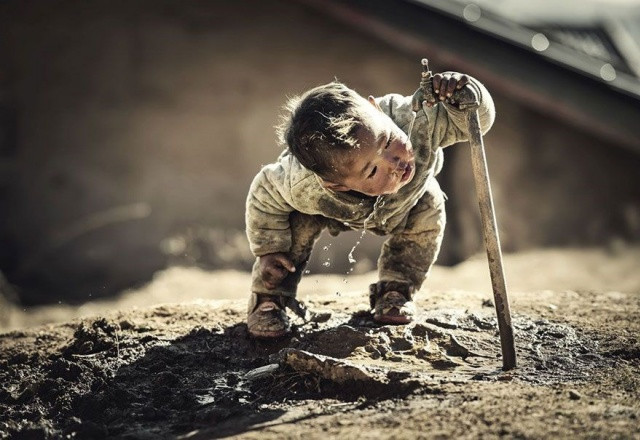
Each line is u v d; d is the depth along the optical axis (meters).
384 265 5.49
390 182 4.52
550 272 12.06
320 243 13.87
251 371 5.00
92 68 15.68
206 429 4.38
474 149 4.61
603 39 15.75
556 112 14.09
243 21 15.50
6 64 15.72
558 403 4.12
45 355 5.74
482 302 6.21
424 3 14.12
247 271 14.02
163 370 5.20
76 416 4.81
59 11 15.70
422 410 4.15
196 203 15.23
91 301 12.67
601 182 14.55
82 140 15.64
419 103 4.73
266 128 15.46
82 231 14.95
